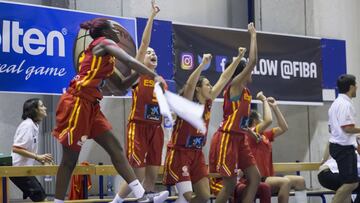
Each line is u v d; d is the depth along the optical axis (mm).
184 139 6676
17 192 9008
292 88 10570
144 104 6438
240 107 7035
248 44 10078
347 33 11727
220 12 11125
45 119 9344
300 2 11242
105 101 9227
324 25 11406
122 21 8828
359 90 11750
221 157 7004
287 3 11141
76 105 5348
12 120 9109
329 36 11445
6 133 9039
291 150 11008
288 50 10570
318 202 11000
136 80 5934
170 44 9281
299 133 11086
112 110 9281
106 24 5539
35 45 8125
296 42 10672
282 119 8336
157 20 9172
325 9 11453
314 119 11133
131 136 6418
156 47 9133
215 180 7762
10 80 7926
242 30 10023
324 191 8914
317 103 10859
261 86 10211
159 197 6168
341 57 11227
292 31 11133
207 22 10969
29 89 8055
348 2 11797
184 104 4445
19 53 8008
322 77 10930
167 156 6801
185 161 6691
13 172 6324
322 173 8219
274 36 10445
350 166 7734
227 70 6996
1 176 6254
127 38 8828
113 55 5160
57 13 8328
